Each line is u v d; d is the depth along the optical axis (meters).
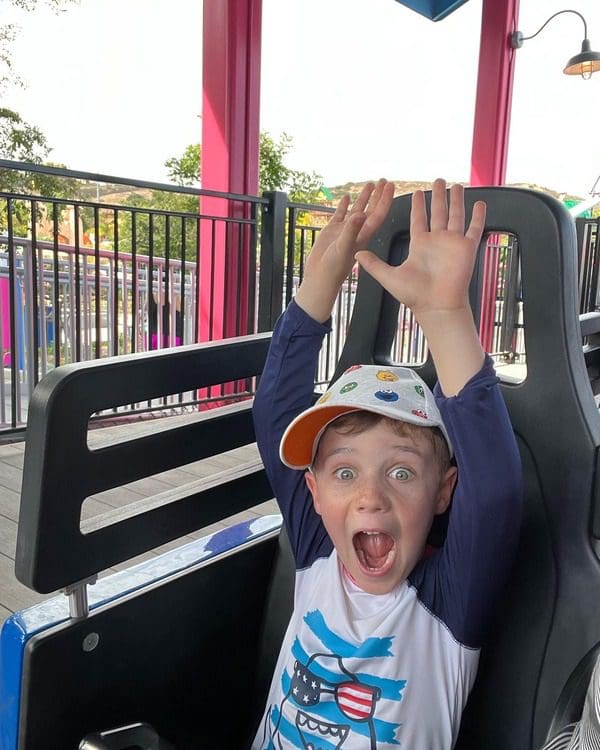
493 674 0.83
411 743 0.79
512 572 0.83
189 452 0.89
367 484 0.81
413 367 1.00
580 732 0.53
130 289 3.89
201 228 3.82
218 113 3.68
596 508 0.78
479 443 0.74
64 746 0.78
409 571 0.83
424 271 0.74
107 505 2.38
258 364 0.98
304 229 3.82
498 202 0.85
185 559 0.95
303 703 0.84
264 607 1.05
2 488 2.49
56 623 0.77
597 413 0.81
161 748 0.76
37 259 3.17
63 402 0.70
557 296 0.81
